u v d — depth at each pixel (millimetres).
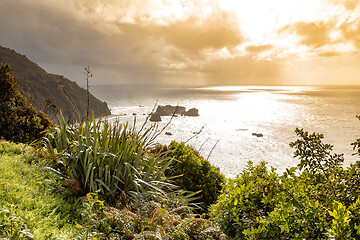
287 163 65438
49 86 129250
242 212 3570
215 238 3406
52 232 2760
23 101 13953
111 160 4777
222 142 92875
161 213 3611
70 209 3729
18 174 4520
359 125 140250
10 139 12359
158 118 132875
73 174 4793
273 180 3447
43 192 4023
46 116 14414
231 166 61344
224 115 186250
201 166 6918
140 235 3080
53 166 5059
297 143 4371
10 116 12594
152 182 5074
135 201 4316
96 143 4609
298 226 2707
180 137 96562
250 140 98562
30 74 140875
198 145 83875
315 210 2748
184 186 6609
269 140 99062
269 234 2838
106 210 3633
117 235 3178
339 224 2289
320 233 2672
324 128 132125
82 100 59250
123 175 4852
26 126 12938
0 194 3336
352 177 3314
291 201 2912
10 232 2439
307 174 3598
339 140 101438
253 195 3557
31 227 2756
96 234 2846
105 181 4449
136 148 5316
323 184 3367
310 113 199750
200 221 3623
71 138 5332
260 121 157000
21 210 3096
